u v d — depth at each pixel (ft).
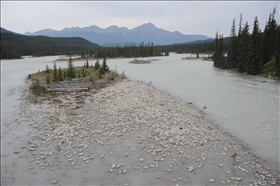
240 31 193.77
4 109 67.82
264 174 34.22
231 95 85.66
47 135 48.26
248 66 154.20
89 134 48.47
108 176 33.94
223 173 34.45
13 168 36.22
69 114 61.57
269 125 53.88
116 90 93.09
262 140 45.80
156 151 40.96
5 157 39.47
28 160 38.52
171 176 33.78
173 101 75.41
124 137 46.91
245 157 39.11
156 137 46.44
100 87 101.30
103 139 46.06
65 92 90.74
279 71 126.62
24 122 56.34
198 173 34.47
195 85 107.76
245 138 46.75
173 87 102.53
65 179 33.32
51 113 62.90
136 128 51.29
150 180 32.91
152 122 54.65
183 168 35.78
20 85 111.04
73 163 37.29
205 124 54.29
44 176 34.09
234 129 51.52
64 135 47.93
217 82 116.57
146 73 158.40
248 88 99.50
